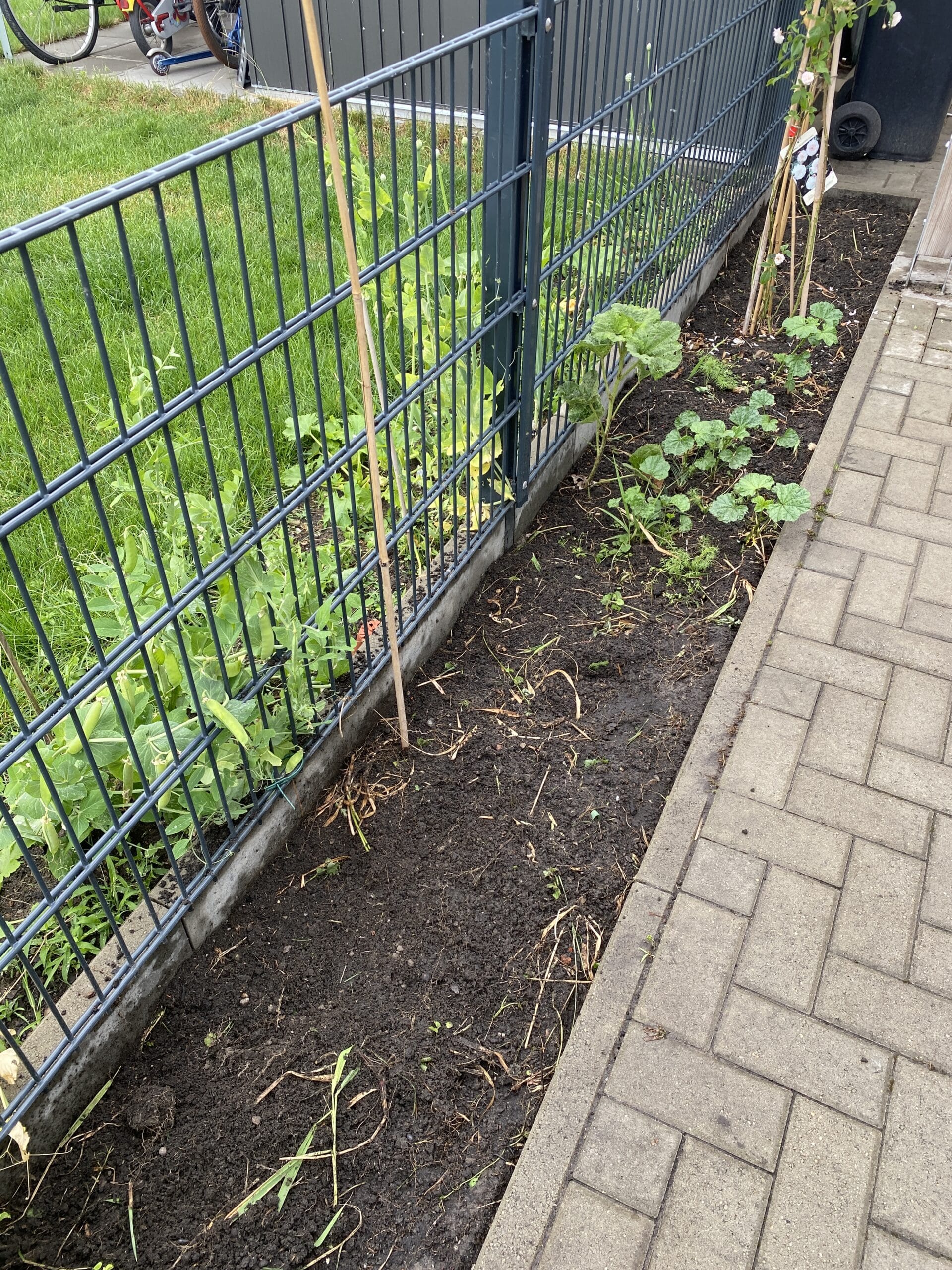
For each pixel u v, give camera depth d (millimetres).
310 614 2389
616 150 3203
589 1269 1631
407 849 2320
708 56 3850
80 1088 1823
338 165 1695
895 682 2717
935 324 4391
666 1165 1759
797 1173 1748
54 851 1935
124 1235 1692
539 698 2715
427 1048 1950
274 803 2246
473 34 2107
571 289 3221
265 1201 1734
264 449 3344
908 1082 1875
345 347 3865
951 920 2150
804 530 3246
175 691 2146
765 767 2482
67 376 3691
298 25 6586
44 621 2717
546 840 2344
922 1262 1640
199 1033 1976
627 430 3803
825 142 3869
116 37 8945
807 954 2086
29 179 5508
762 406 3619
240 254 1675
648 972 2053
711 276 4848
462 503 2904
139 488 1614
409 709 2682
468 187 2314
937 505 3348
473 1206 1737
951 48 5660
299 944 2125
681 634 2912
